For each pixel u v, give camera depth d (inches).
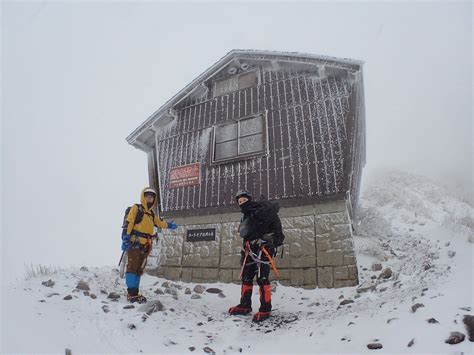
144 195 210.2
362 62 276.7
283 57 323.3
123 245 187.2
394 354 95.9
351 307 172.1
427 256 217.9
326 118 290.0
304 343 127.8
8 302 130.0
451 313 108.7
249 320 176.4
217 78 380.2
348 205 282.5
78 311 142.8
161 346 122.8
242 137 333.1
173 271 312.8
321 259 249.3
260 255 186.7
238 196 205.3
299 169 285.3
